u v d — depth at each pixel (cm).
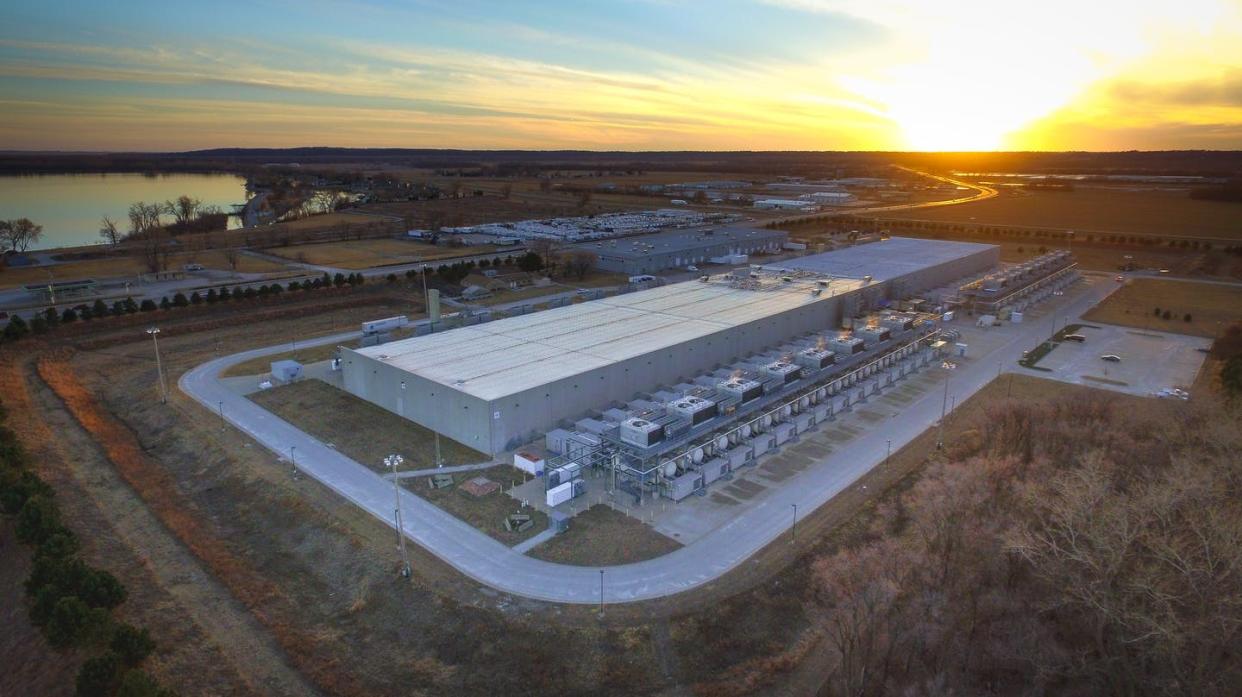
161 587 4169
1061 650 3619
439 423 6138
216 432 6234
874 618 3644
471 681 3509
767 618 3966
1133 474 4931
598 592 4066
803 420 6312
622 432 5631
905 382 7669
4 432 5394
